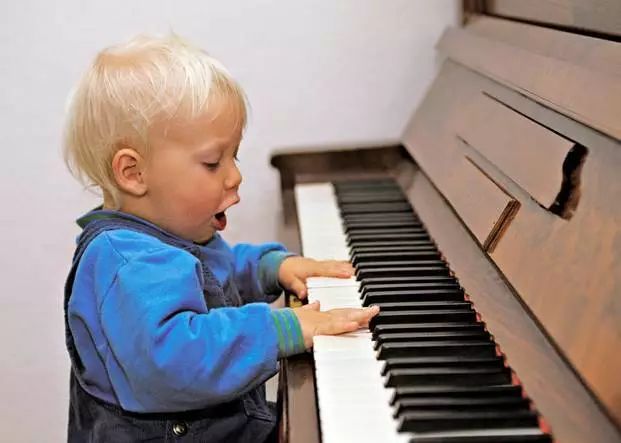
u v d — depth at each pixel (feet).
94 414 3.43
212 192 3.34
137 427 3.34
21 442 6.40
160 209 3.39
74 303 3.22
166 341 2.89
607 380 2.08
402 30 5.84
